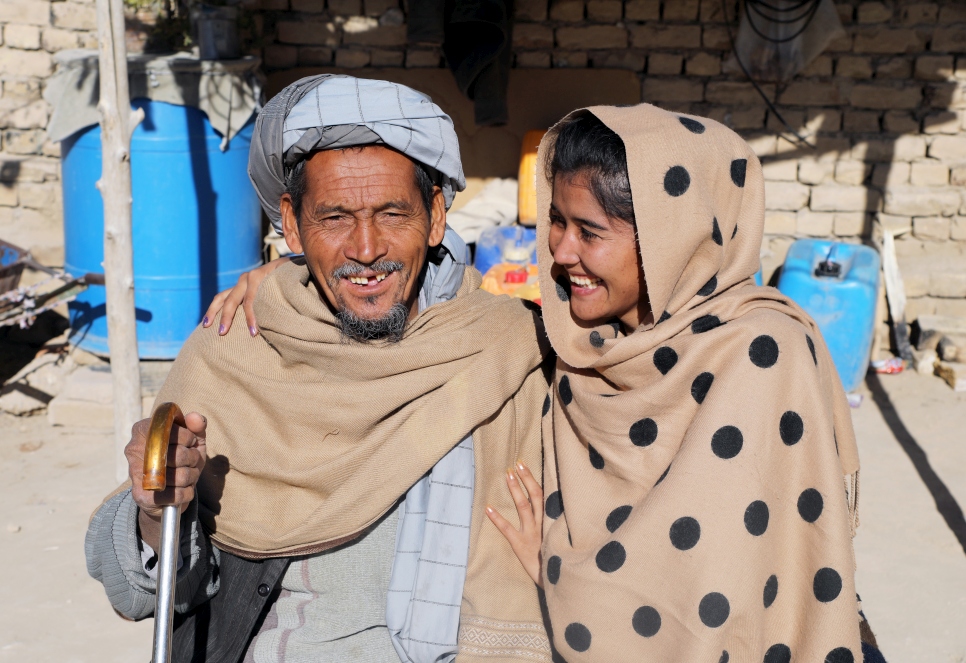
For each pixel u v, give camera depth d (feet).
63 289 17.33
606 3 20.47
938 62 20.20
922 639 11.84
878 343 20.30
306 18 20.70
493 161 21.16
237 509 6.12
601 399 5.43
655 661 5.05
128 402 15.02
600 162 5.06
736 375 5.01
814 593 5.01
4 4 19.60
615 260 5.19
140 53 18.98
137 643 11.71
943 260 20.97
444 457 6.03
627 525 5.11
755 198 5.33
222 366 6.22
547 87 20.74
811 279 18.98
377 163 5.58
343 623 5.98
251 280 6.48
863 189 20.93
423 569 5.85
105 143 13.99
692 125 5.19
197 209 17.44
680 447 5.10
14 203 20.15
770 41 20.21
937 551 13.76
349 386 6.00
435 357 6.01
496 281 18.19
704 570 4.90
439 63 20.85
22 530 14.10
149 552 5.76
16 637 11.70
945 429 17.74
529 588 6.16
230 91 17.30
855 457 5.48
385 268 5.76
